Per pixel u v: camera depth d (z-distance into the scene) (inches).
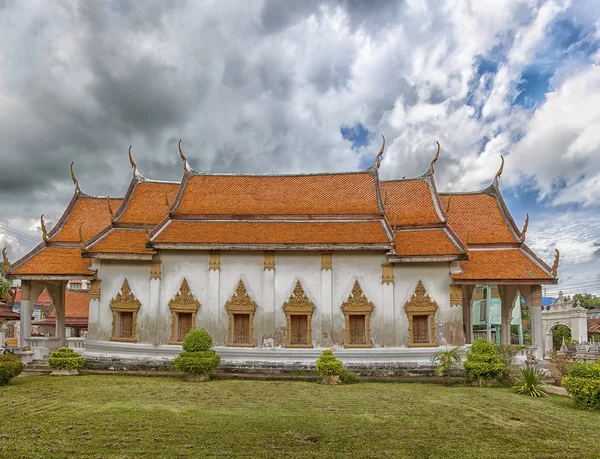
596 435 508.4
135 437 479.8
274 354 937.5
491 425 541.6
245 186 1135.0
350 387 790.5
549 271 957.2
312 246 941.2
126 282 1001.5
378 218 1036.5
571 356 1416.1
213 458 424.8
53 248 1100.5
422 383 849.5
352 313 947.3
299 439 480.1
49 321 1441.9
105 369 954.7
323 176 1143.6
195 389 746.2
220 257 982.4
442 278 952.3
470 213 1133.1
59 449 444.1
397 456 436.8
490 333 1764.3
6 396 670.5
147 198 1159.0
